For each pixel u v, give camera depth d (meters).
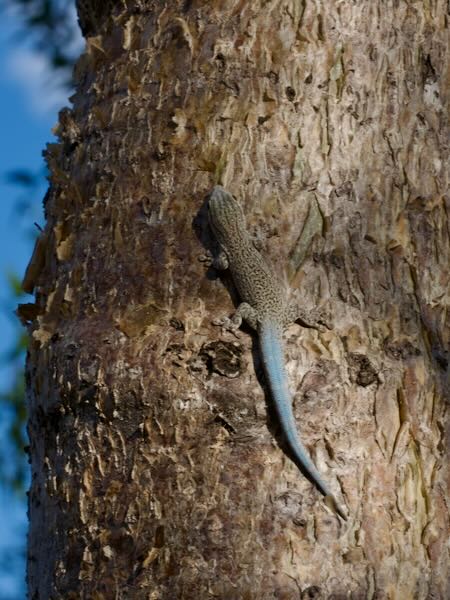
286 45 7.03
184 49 7.16
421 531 6.36
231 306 6.58
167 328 6.52
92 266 6.88
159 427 6.32
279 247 6.68
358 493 6.26
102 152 7.19
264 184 6.77
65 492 6.55
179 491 6.21
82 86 7.75
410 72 7.23
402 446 6.46
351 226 6.78
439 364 6.80
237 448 6.24
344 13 7.19
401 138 7.06
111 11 7.92
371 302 6.70
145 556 6.18
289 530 6.11
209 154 6.85
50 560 6.62
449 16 7.50
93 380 6.51
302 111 6.91
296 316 6.54
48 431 6.85
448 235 7.07
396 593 6.18
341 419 6.37
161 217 6.80
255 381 6.36
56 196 7.50
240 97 6.93
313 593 6.02
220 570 6.05
